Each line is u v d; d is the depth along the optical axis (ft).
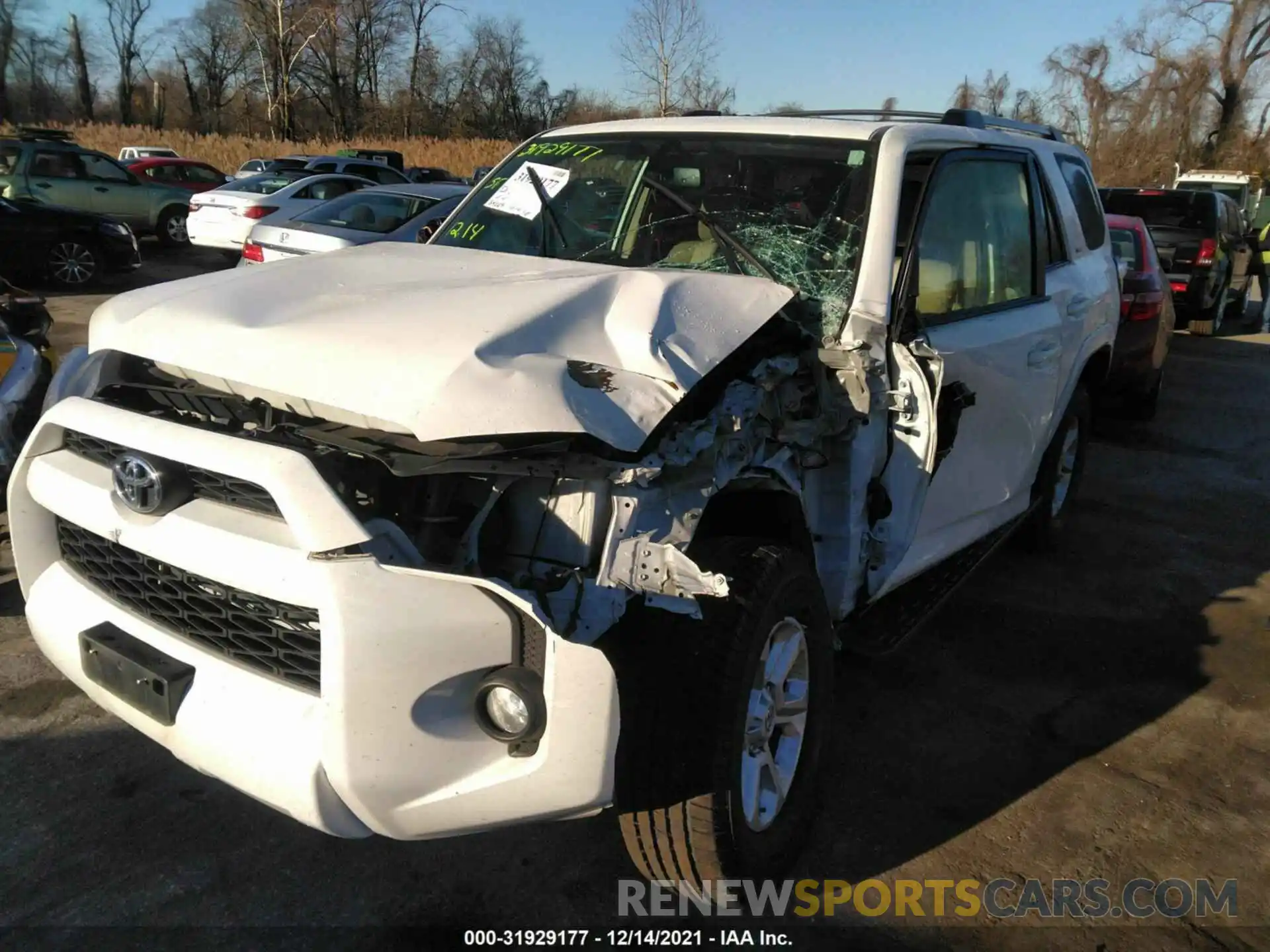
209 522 7.37
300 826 9.79
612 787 7.06
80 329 35.45
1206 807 10.82
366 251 11.06
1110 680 13.60
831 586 10.25
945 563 13.70
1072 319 15.44
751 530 9.53
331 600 6.65
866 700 12.76
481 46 181.68
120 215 60.08
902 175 11.12
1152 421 28.94
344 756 6.74
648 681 7.90
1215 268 42.78
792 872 9.48
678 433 7.82
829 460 9.83
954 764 11.42
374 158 84.94
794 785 9.44
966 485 13.01
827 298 10.25
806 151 11.62
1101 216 18.63
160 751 10.83
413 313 8.14
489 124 183.73
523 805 7.07
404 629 6.72
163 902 8.69
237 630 7.47
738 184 11.70
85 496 8.21
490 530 7.52
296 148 131.44
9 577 14.70
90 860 9.14
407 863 9.38
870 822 10.30
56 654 8.68
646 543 7.15
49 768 10.43
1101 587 16.74
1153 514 20.67
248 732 7.14
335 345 7.66
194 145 130.52
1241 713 12.86
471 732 7.13
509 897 9.02
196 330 8.28
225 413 7.99
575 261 10.80
